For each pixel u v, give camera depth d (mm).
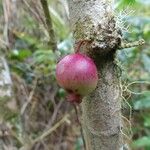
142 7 344
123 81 170
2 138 291
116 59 128
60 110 317
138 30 286
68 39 294
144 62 299
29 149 296
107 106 128
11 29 326
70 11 125
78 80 108
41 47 318
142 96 279
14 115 302
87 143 137
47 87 319
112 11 121
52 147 318
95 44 118
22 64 319
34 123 313
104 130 130
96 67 123
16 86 314
